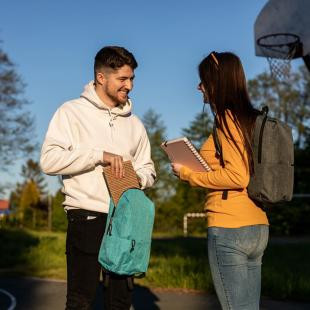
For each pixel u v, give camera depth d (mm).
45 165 3568
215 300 8422
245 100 3344
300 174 31766
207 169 3445
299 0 9602
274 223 31562
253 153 3229
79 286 3572
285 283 8844
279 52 9812
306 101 42938
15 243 20438
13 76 34625
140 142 3959
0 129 34625
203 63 3465
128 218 3455
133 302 8250
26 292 9562
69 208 3639
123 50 3676
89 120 3695
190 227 39062
